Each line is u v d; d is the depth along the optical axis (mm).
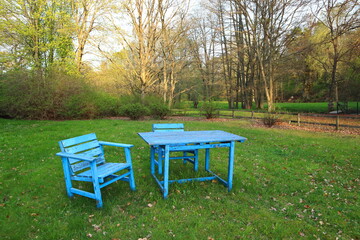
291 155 6277
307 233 2809
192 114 19156
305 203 3625
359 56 17844
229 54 26766
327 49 20344
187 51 25516
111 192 3727
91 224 2867
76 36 20141
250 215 3170
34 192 3736
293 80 41656
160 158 4488
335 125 10945
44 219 2963
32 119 14734
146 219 2971
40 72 14945
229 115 17578
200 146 3703
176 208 3297
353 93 20656
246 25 25469
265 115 12766
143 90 20453
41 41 19078
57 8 19297
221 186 4082
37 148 6547
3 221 2895
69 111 15102
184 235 2668
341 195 3867
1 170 4715
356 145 7434
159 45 23734
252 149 6914
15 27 16875
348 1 15766
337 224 3012
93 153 3939
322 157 6105
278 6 20375
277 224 2934
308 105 27031
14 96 14258
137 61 20922
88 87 16438
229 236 2670
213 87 32094
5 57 16906
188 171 4707
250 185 4176
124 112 15938
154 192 3764
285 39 21156
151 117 17719
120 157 5809
